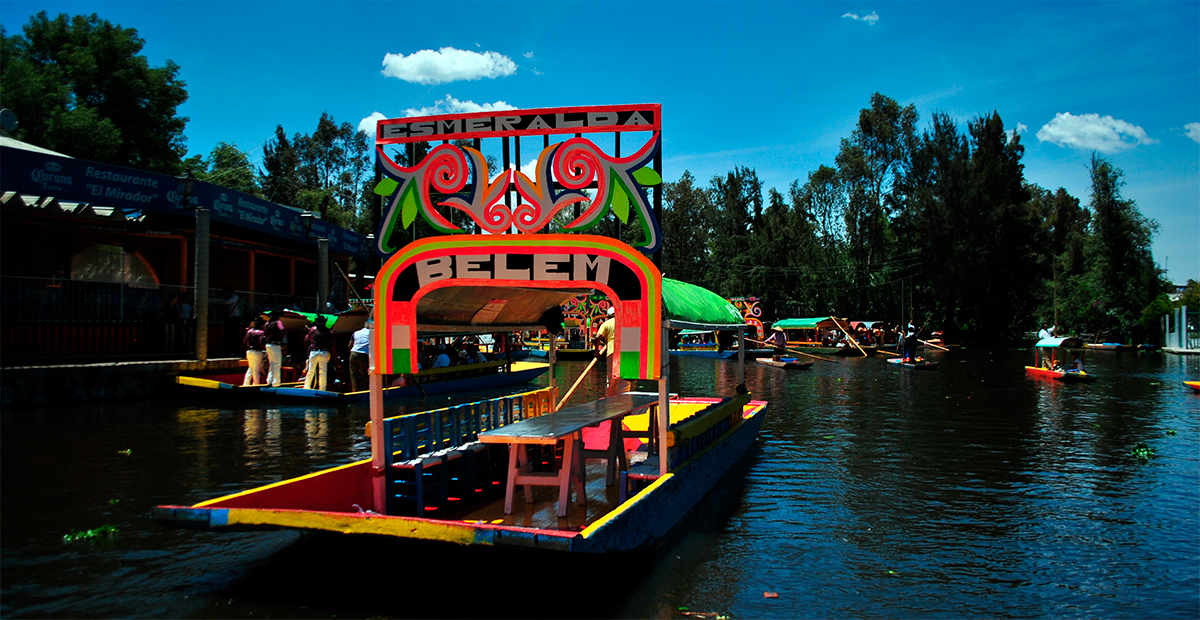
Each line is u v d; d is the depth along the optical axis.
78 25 30.25
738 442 10.06
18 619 4.66
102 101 30.02
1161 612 5.23
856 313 53.78
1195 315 43.00
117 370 14.41
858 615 5.10
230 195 17.61
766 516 7.37
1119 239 50.34
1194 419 14.12
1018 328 54.16
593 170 5.91
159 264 18.88
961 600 5.41
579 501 6.89
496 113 6.04
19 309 13.58
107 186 15.24
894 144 54.03
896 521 7.28
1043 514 7.55
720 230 58.72
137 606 4.88
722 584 5.60
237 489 7.90
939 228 51.12
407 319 6.13
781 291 54.34
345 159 58.59
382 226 6.23
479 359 20.89
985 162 52.28
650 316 5.83
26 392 13.32
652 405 8.06
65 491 7.73
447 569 5.52
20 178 13.92
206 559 5.79
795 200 54.53
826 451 10.81
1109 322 49.66
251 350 15.69
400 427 6.58
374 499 6.26
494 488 7.59
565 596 5.29
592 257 5.92
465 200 6.10
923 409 15.77
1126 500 8.12
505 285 5.98
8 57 29.91
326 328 15.79
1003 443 11.50
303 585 5.30
